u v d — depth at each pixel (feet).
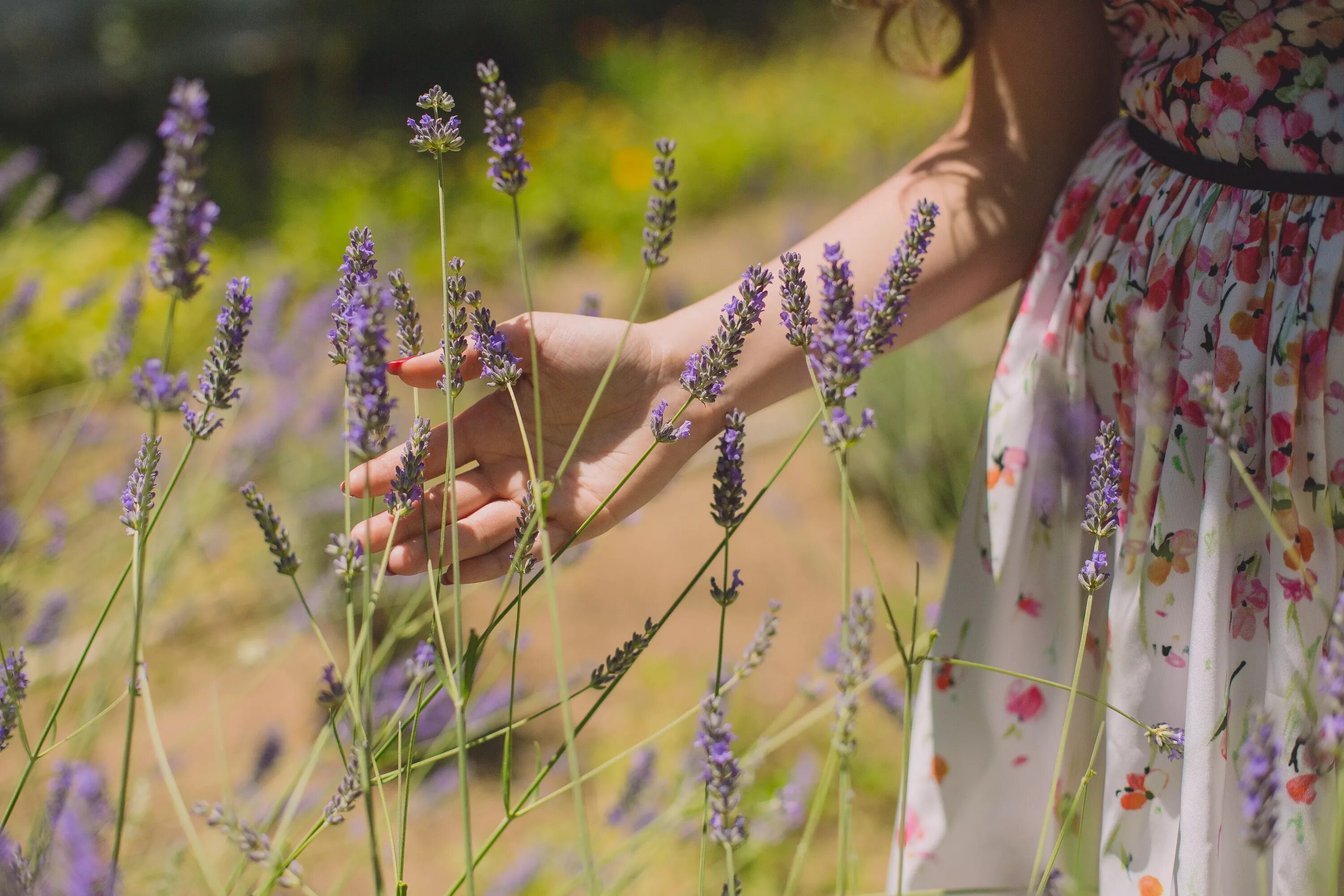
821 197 12.39
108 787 3.19
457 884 2.72
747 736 4.99
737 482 2.85
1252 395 2.86
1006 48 3.26
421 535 2.96
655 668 5.57
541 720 5.26
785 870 4.34
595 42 16.40
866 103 14.85
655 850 3.56
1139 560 2.97
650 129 14.07
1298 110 2.82
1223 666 2.85
